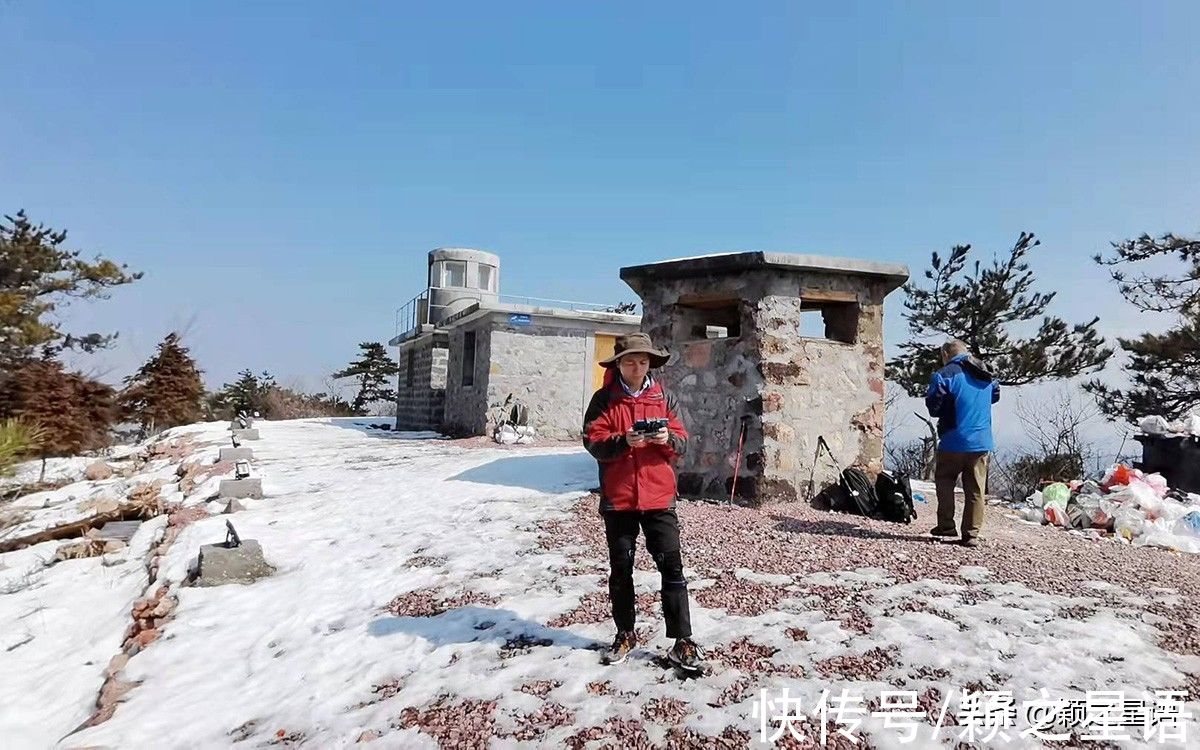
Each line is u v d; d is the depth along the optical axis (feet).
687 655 13.62
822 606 16.87
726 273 31.37
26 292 72.13
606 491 14.49
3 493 25.02
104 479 47.83
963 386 23.61
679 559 14.17
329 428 79.71
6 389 47.44
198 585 23.17
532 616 17.37
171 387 82.02
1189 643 14.62
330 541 27.30
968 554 21.83
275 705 15.01
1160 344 57.98
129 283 81.00
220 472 42.11
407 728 13.01
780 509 28.81
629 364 14.52
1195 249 61.77
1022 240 65.05
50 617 23.38
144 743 14.07
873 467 31.60
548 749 11.77
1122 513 28.66
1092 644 14.35
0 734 16.10
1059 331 62.75
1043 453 51.62
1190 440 34.88
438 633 17.10
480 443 56.54
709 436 31.55
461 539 25.20
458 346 70.74
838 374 31.30
